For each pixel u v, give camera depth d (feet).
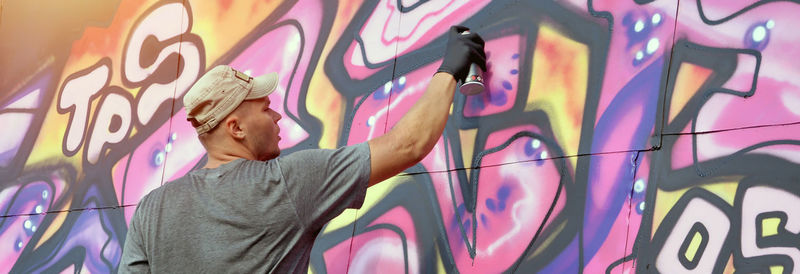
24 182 15.40
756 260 7.44
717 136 7.98
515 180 9.39
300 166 7.55
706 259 7.75
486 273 9.30
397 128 7.92
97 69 15.08
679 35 8.52
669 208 8.12
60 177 14.84
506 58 9.90
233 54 13.16
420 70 10.56
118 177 13.83
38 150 15.46
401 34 11.02
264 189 7.46
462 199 9.80
